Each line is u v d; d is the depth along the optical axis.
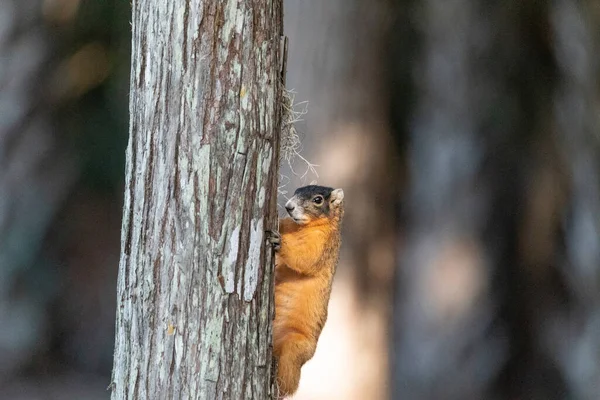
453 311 15.45
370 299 13.16
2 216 16.22
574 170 15.59
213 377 5.34
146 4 5.39
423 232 15.72
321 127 12.76
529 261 16.14
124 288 5.52
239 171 5.35
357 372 12.95
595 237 15.61
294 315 7.02
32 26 15.25
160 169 5.34
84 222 18.42
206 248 5.31
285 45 5.72
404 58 15.90
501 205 15.73
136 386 5.41
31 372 17.39
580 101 15.40
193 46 5.27
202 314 5.32
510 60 15.48
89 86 16.12
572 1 15.22
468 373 15.48
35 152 16.11
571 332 16.09
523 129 15.80
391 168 14.85
